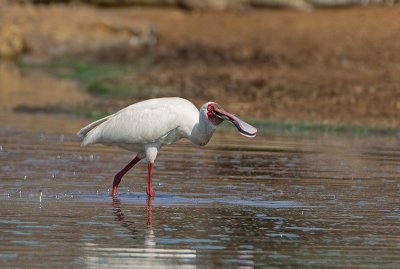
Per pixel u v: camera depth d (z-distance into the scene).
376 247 10.14
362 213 11.86
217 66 28.70
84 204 12.07
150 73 28.08
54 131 18.81
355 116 21.61
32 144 17.00
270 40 31.41
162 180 13.88
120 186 13.38
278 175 14.47
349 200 12.66
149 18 36.09
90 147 16.95
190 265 9.28
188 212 11.73
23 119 20.55
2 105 22.64
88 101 23.50
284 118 21.28
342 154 16.83
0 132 18.36
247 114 21.52
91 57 33.12
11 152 15.98
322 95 23.64
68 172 14.31
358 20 32.94
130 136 12.67
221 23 34.75
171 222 11.12
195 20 35.59
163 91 24.56
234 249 9.91
